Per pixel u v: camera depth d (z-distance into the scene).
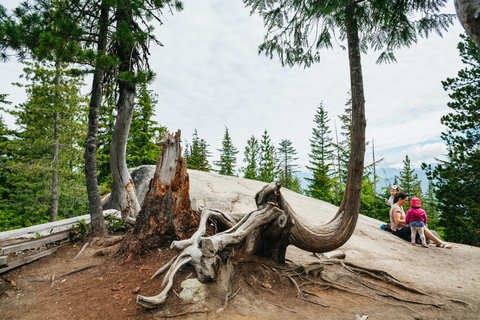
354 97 4.43
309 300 3.57
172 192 4.81
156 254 4.29
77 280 3.75
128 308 2.91
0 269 3.95
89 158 6.45
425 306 3.74
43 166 17.27
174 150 4.91
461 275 5.22
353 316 3.22
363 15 4.73
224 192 9.80
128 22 6.62
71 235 5.80
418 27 4.68
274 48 5.96
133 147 23.47
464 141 14.88
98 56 5.58
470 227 13.99
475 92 14.84
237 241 3.80
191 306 2.98
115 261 4.25
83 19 6.20
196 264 3.37
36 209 19.89
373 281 4.68
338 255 5.66
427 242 7.64
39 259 4.75
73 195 19.95
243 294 3.46
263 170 38.50
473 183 14.19
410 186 35.41
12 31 4.95
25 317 2.83
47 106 18.05
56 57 5.52
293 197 11.05
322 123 37.88
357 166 4.41
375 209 24.83
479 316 3.49
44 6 5.58
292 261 5.05
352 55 4.46
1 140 23.58
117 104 7.21
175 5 6.57
